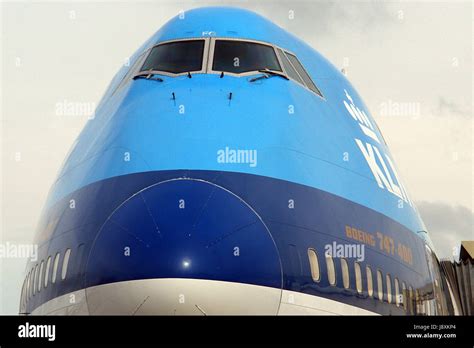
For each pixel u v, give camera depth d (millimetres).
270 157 14945
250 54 17750
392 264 17172
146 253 13039
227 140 14875
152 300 12648
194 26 18625
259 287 13070
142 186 14109
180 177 14070
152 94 16500
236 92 16266
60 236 15430
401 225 18750
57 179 18469
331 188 15875
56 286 14805
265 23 19750
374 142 20172
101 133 16828
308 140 16266
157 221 13367
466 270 29266
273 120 15867
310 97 17891
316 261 14289
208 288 12719
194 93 16125
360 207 16594
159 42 18453
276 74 17391
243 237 13336
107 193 14523
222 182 14023
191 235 13141
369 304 15555
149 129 15359
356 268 15461
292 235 14016
